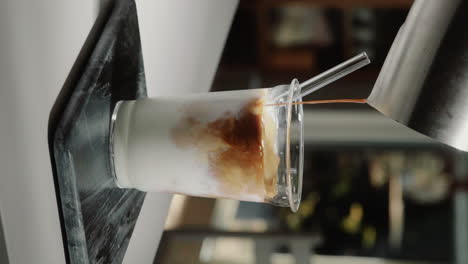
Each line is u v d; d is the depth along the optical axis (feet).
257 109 2.02
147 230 2.66
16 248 1.81
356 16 5.62
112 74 2.10
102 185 2.08
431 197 6.03
